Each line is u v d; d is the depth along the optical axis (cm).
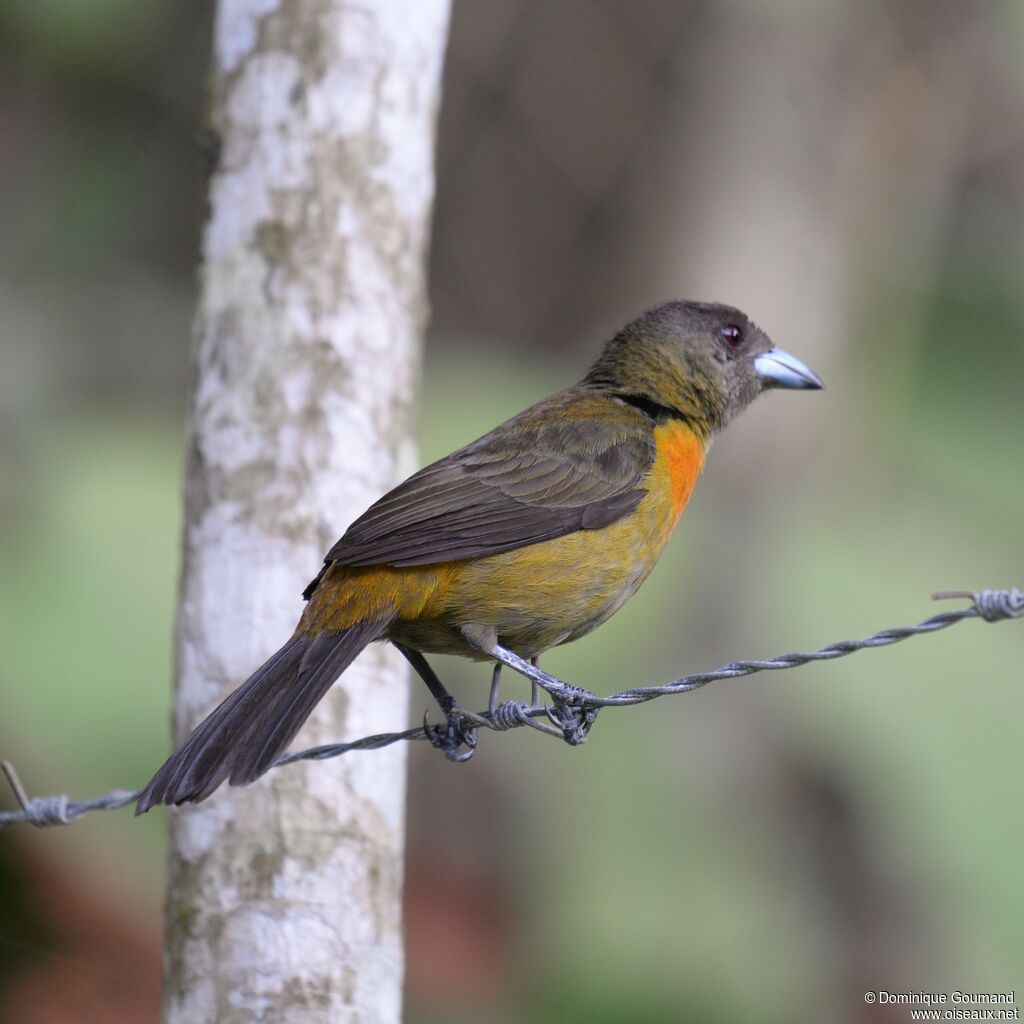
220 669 756
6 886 1201
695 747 1340
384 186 814
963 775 1239
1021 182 1689
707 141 1722
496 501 744
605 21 1802
